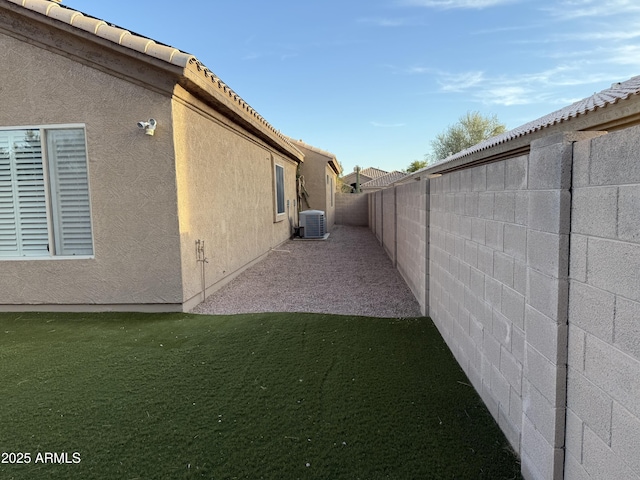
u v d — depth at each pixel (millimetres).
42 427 3082
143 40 5473
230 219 8609
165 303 6168
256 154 10906
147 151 5898
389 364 4219
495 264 3164
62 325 5566
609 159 1712
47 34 5742
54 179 6098
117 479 2516
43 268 6176
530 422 2432
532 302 2406
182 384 3770
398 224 9641
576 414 2006
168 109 5809
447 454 2758
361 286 8078
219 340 4895
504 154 8273
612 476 1718
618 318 1666
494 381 3184
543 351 2268
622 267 1637
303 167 19203
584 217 1913
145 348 4660
